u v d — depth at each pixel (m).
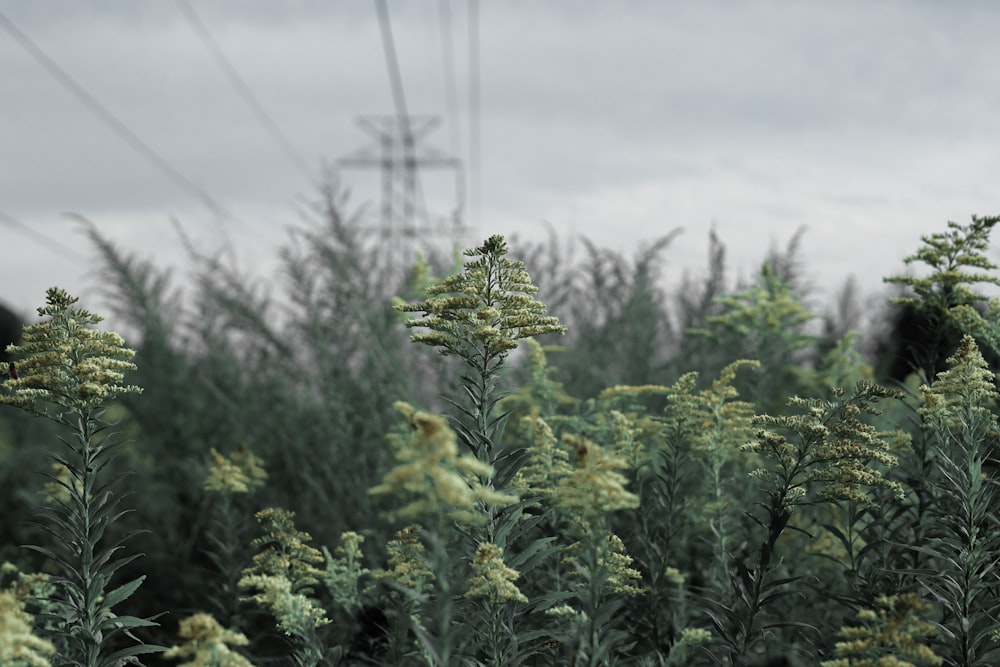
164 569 6.89
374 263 8.96
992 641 3.21
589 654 3.14
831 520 4.67
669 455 4.39
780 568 4.57
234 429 8.84
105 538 7.52
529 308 3.57
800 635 3.83
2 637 2.55
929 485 3.88
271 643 5.14
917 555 3.88
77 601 3.61
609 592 3.41
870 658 2.76
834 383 6.45
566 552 3.62
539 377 5.38
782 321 6.77
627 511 4.76
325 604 4.93
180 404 9.34
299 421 8.76
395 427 6.71
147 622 3.53
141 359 9.66
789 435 4.93
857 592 3.64
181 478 8.36
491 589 3.10
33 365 3.50
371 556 5.54
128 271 9.78
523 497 3.90
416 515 2.61
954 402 3.53
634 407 5.36
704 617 4.29
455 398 5.72
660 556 4.30
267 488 7.69
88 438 3.65
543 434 4.11
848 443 3.45
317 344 8.43
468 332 3.62
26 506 7.94
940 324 4.34
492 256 3.56
